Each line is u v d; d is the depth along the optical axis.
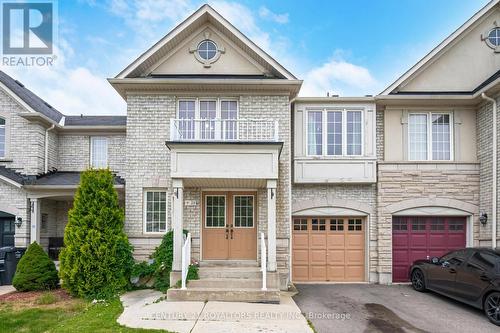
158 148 12.05
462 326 7.79
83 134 15.12
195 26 12.56
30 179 13.08
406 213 12.67
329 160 12.71
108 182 10.80
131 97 12.17
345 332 7.29
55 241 14.48
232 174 10.30
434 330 7.52
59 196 13.34
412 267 11.46
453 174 12.69
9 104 13.71
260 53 12.23
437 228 12.84
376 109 13.05
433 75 13.32
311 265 12.92
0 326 7.48
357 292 10.98
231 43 12.70
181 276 10.03
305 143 12.83
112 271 10.22
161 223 11.96
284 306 8.96
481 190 12.49
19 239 12.82
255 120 10.98
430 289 10.52
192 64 12.64
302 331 7.10
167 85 11.96
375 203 12.84
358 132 12.99
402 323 7.93
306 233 13.02
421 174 12.69
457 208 12.58
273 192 10.38
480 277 8.44
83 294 9.88
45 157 14.04
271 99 12.24
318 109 12.96
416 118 13.15
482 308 8.34
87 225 10.26
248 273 10.42
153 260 11.34
